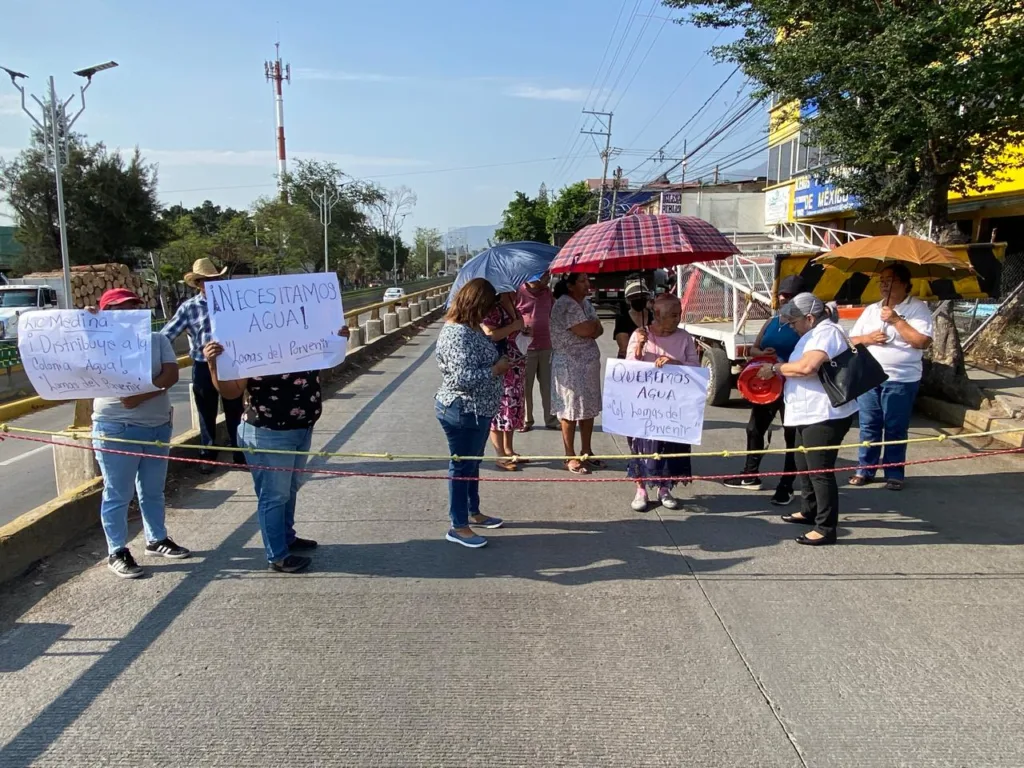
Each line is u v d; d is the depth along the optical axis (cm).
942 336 904
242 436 420
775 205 2719
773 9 864
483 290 452
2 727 286
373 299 5384
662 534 493
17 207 3366
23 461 839
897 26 735
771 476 617
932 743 276
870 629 362
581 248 538
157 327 1903
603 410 506
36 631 361
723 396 925
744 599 395
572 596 399
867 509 540
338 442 763
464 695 307
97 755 270
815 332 462
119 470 418
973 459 669
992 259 786
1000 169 1034
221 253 4597
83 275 2664
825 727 286
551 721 290
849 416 466
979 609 382
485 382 454
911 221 966
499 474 639
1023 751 272
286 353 405
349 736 280
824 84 852
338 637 354
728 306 1034
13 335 1823
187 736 281
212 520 518
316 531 500
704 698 305
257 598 396
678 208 3297
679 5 968
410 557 454
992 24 707
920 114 759
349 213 7169
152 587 410
